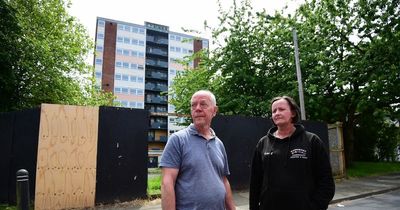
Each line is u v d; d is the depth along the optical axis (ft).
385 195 38.68
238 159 37.04
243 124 38.01
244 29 70.69
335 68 61.52
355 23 60.08
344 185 44.27
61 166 27.76
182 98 82.23
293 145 10.67
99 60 261.44
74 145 28.35
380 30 55.93
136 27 280.31
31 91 65.67
